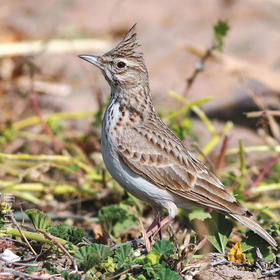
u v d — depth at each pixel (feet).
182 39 71.46
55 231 31.50
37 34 67.46
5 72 59.31
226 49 69.15
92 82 62.23
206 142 54.29
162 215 34.37
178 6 80.02
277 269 29.50
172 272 27.14
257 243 30.91
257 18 77.25
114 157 32.91
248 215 31.99
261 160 51.44
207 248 31.45
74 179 44.91
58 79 62.64
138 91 34.24
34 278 27.04
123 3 78.59
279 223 32.01
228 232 31.48
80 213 41.73
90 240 34.19
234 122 59.00
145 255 30.19
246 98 60.39
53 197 42.93
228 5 79.92
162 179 32.78
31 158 42.27
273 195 47.06
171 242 30.91
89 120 56.39
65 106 57.57
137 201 37.55
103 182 42.88
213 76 64.64
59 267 28.73
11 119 53.72
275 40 71.20
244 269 30.04
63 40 59.26
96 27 71.82
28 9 74.43
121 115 33.40
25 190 41.29
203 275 28.55
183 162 33.17
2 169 44.68
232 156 51.67
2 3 75.97
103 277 27.58
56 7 75.97
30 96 47.65
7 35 66.28
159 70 65.77
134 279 27.30
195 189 32.83
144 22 75.05
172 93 47.01
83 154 47.55
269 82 55.93
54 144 47.11
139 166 32.71
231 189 42.83
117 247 30.40
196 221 31.55
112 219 36.99
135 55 34.24
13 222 31.24
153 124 33.91
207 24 75.41
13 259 29.43
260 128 51.65
